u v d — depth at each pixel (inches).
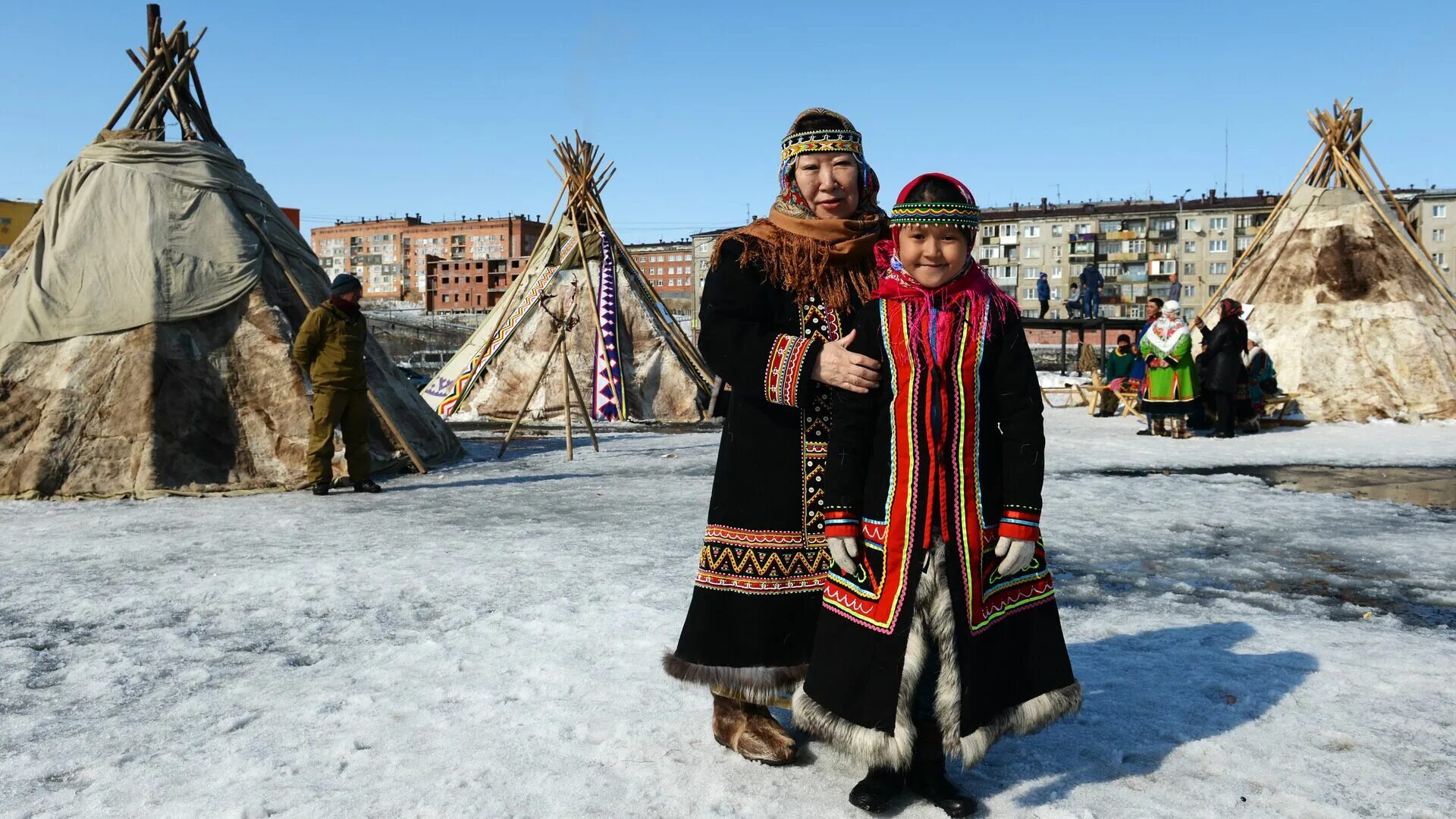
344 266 6210.6
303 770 102.4
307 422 347.9
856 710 87.9
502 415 687.1
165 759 106.1
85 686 131.6
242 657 143.9
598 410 671.1
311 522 265.3
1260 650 142.2
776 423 99.8
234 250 369.4
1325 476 357.1
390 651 144.8
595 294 654.5
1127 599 177.3
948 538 86.6
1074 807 91.7
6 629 160.2
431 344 2470.5
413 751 107.0
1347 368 596.7
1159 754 104.4
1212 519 263.0
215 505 302.2
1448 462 396.5
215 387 351.3
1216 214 3385.8
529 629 155.0
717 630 99.7
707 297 100.3
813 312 99.3
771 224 103.3
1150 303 605.6
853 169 102.9
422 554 216.8
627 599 173.2
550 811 91.7
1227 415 505.7
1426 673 129.9
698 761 103.0
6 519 277.3
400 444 380.8
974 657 86.3
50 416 331.6
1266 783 96.6
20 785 100.2
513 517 269.1
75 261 351.9
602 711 118.3
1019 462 87.7
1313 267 637.3
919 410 87.9
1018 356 89.3
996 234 3634.4
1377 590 184.7
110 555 220.2
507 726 113.7
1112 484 334.6
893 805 92.0
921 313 89.6
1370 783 96.1
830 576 93.8
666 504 291.1
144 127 387.5
